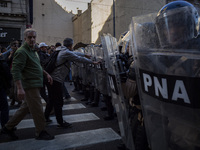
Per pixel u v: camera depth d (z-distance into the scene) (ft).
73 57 11.16
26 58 8.95
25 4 51.06
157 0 52.47
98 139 9.97
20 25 50.47
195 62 3.20
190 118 3.27
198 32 3.41
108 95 13.00
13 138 10.01
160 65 3.59
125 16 64.08
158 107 3.76
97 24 87.04
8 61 15.28
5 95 10.69
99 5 84.12
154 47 3.75
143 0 56.59
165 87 3.54
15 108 16.56
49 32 111.04
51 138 9.95
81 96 22.65
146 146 5.22
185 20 3.40
